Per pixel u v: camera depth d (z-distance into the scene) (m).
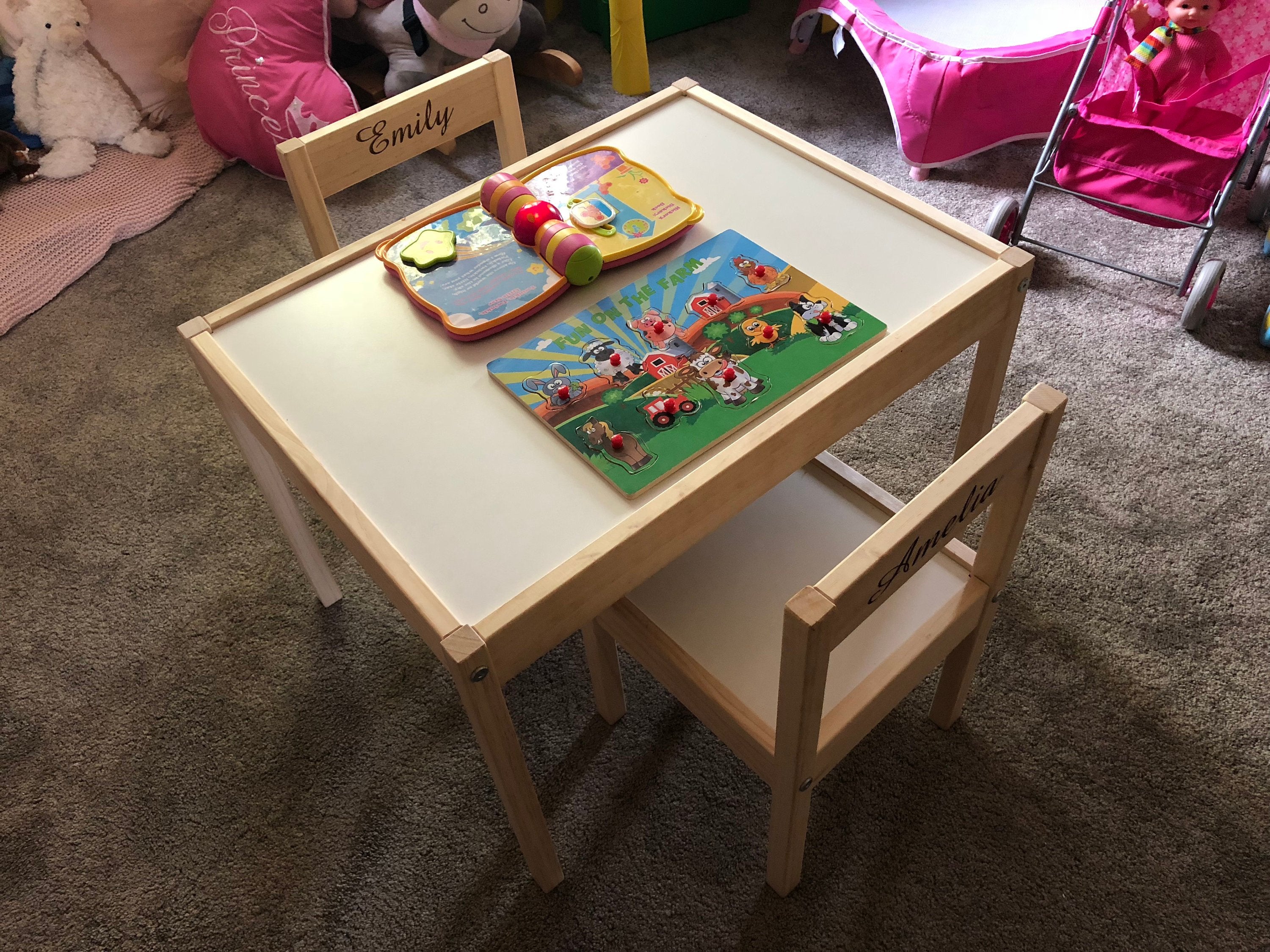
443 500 0.96
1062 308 1.98
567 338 1.09
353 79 2.62
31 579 1.69
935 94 2.15
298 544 1.50
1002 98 2.15
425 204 2.35
